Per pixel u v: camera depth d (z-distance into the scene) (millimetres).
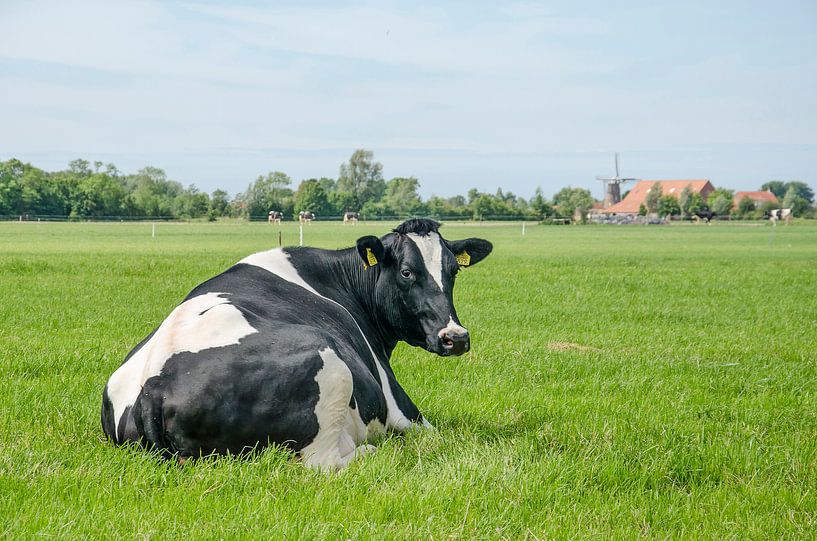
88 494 5008
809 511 5488
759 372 10398
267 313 6203
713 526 5156
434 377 9570
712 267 29234
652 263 31203
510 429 7301
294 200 139875
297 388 5484
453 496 5270
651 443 6691
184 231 65125
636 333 13633
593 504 5453
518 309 16297
